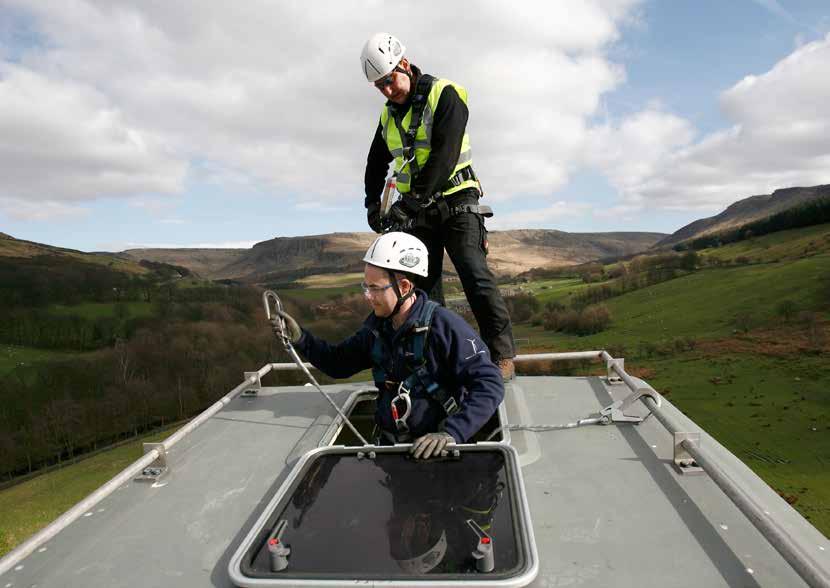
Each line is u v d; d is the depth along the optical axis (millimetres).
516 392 3393
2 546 33156
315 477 2230
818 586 1395
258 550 1800
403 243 2635
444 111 3398
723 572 1703
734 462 2498
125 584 1802
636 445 2613
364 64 3434
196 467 2645
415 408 2590
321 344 3062
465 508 1961
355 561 1705
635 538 1891
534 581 1683
